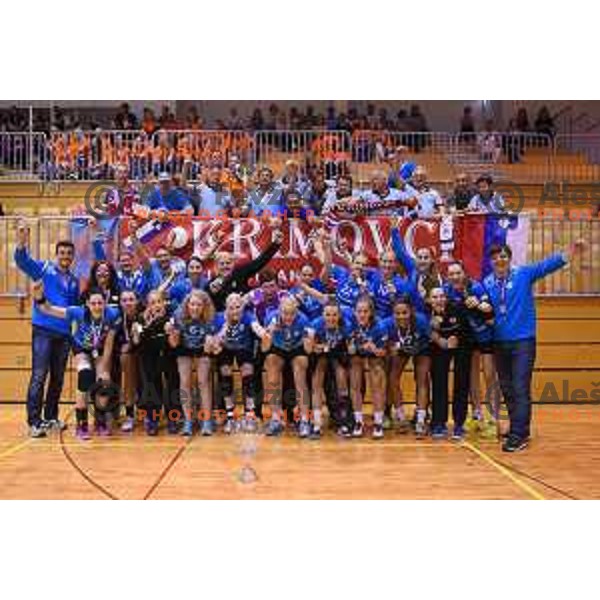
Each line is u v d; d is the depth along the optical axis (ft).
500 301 22.67
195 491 17.44
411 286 25.43
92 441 23.39
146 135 41.60
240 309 23.80
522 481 18.43
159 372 24.40
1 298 30.91
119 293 25.57
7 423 26.58
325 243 27.30
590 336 31.81
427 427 25.11
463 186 32.07
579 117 49.83
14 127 48.14
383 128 46.91
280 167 40.88
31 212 38.19
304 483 18.22
